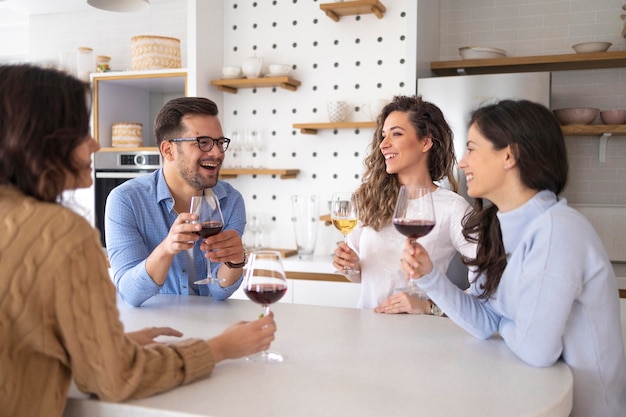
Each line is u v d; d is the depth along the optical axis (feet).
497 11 12.31
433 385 3.79
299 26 12.48
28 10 14.74
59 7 14.48
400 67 11.78
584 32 11.78
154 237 6.72
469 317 4.75
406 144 6.82
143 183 6.76
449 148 7.10
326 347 4.60
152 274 5.64
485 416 3.31
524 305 4.21
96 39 14.73
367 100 12.05
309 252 11.62
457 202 6.90
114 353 3.34
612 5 11.60
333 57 12.25
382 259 6.97
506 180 4.54
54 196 3.47
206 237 5.59
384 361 4.26
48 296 3.18
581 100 11.82
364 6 11.25
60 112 3.36
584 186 11.81
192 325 5.19
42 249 3.17
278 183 12.79
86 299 3.24
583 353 4.31
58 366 3.43
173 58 12.67
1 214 3.23
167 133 6.63
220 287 6.23
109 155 12.71
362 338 4.85
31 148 3.30
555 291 4.06
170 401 3.51
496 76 10.15
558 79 11.94
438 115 7.00
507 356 4.42
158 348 3.73
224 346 3.97
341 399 3.54
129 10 9.52
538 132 4.36
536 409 3.42
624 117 10.58
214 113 6.73
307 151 12.52
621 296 9.46
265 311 4.34
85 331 3.25
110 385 3.36
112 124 13.16
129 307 5.88
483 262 4.89
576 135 11.76
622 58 10.57
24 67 3.43
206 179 6.66
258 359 4.28
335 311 5.82
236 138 12.28
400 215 5.10
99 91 12.85
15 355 3.25
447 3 12.64
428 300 6.16
